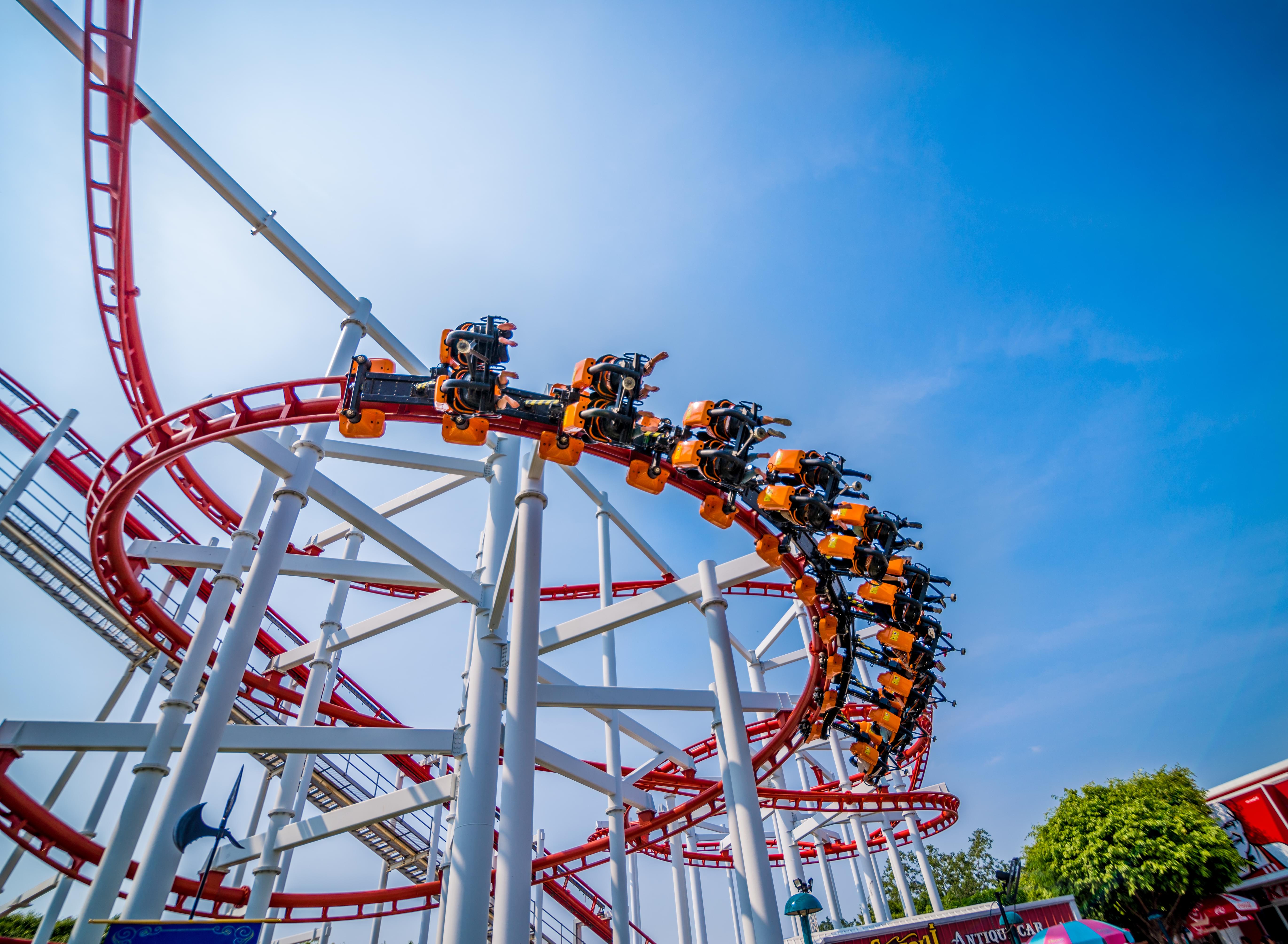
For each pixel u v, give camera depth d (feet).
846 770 83.30
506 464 56.75
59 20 40.34
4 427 66.74
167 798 35.68
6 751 41.29
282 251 52.21
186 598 63.16
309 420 41.19
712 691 51.65
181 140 46.80
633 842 72.90
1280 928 79.41
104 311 49.85
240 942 19.70
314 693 59.36
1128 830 75.00
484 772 43.06
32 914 89.81
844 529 40.65
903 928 59.47
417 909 72.13
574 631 51.72
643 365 34.86
